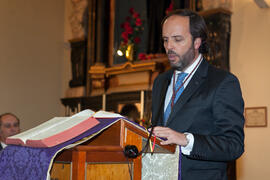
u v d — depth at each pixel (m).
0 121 5.27
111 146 1.62
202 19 2.17
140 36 8.13
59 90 9.26
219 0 6.28
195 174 1.97
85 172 1.54
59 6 9.48
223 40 6.20
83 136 1.56
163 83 2.34
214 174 1.97
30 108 8.68
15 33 8.60
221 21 6.20
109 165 1.61
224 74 2.08
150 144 1.67
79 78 8.84
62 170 1.63
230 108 1.97
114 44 8.55
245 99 5.99
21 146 1.74
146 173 1.74
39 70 8.93
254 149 5.77
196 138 1.79
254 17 6.10
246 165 5.80
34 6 8.98
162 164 1.76
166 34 2.12
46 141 1.54
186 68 2.19
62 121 1.78
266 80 5.81
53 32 9.27
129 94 7.44
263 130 5.73
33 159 1.58
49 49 9.16
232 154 1.84
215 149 1.79
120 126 1.65
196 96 2.05
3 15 8.45
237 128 1.92
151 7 7.85
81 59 8.85
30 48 8.82
